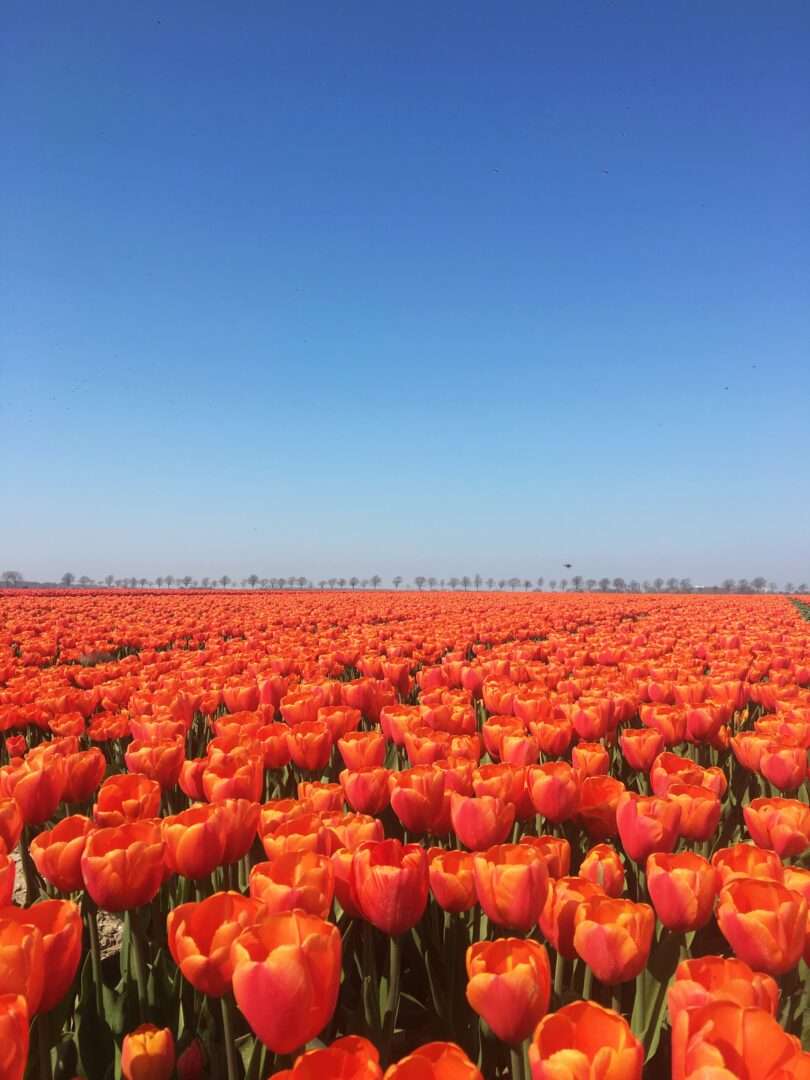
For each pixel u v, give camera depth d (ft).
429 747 3.05
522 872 1.61
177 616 13.70
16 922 1.48
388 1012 1.83
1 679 6.07
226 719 3.60
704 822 2.24
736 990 1.24
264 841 2.05
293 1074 1.12
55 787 2.52
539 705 3.87
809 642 8.34
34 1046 1.80
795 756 2.91
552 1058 1.09
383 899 1.68
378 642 7.58
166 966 2.13
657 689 4.65
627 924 1.52
